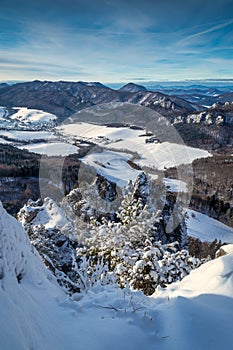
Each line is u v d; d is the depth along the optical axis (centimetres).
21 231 384
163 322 290
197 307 298
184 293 350
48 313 289
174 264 559
